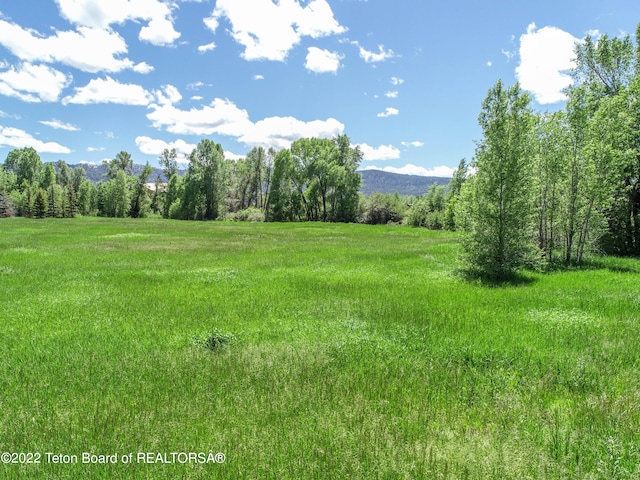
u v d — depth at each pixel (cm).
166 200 9500
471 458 373
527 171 1534
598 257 2019
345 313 979
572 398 536
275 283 1402
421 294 1196
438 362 650
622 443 415
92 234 3712
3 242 2830
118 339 770
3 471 352
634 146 2194
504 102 1490
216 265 1884
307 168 7931
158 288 1297
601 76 2498
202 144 8831
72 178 13262
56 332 811
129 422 438
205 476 346
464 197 1631
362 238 3578
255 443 395
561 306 1015
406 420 459
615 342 738
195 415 458
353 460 366
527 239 1555
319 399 503
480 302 1083
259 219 8100
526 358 666
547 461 376
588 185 1778
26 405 488
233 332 815
